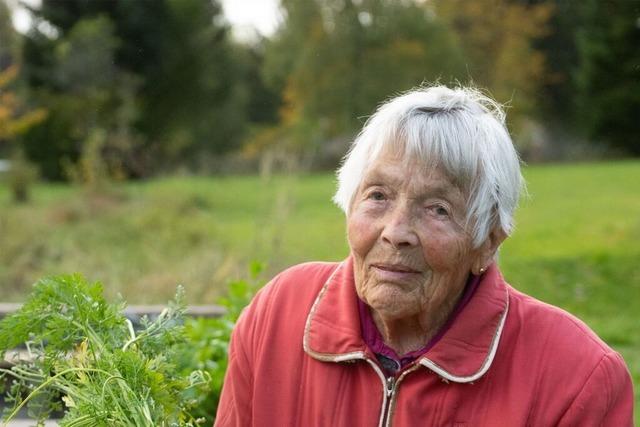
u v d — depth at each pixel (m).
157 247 10.52
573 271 9.79
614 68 30.34
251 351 2.18
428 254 1.89
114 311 2.14
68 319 2.08
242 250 9.32
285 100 30.52
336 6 28.11
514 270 9.89
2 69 27.91
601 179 19.84
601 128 30.61
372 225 1.92
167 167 26.50
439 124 1.90
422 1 28.81
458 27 31.97
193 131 30.84
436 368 1.92
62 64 26.47
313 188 20.44
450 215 1.90
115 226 12.10
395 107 1.96
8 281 8.70
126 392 1.96
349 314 2.05
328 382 2.04
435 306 1.93
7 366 3.29
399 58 27.55
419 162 1.89
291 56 28.92
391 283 1.91
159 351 2.13
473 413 1.94
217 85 32.31
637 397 5.21
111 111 26.05
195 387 2.30
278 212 9.60
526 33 31.98
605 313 8.51
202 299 7.12
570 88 34.72
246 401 2.17
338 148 26.34
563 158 29.91
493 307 1.98
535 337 1.97
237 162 27.44
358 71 27.83
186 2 31.34
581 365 1.93
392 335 2.02
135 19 30.31
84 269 8.85
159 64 30.84
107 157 21.03
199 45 31.58
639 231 12.05
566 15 34.84
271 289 2.24
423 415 1.95
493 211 1.94
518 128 29.86
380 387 1.99
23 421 3.57
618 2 29.94
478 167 1.90
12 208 14.55
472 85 2.27
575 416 1.89
